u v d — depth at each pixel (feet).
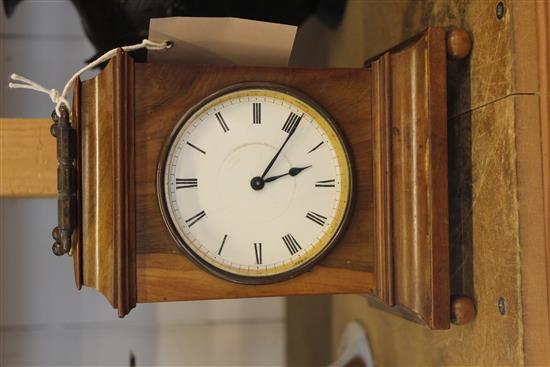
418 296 1.25
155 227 1.24
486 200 1.25
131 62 1.23
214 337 1.90
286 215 1.27
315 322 1.96
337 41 1.77
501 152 1.21
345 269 1.28
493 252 1.23
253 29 1.26
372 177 1.29
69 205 1.22
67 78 1.82
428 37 1.24
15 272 1.82
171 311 1.89
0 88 1.77
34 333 1.83
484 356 1.25
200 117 1.25
